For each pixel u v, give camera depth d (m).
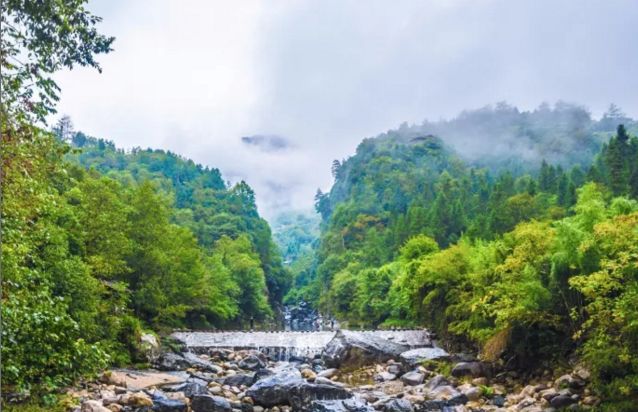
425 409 21.64
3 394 15.25
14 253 11.19
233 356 37.78
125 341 30.11
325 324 87.19
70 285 21.36
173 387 23.66
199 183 179.25
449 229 88.38
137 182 145.38
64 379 13.02
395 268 65.44
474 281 31.67
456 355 31.80
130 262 39.06
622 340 18.47
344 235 131.00
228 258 86.38
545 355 25.19
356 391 25.44
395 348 34.91
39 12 10.89
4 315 10.14
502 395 23.80
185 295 48.25
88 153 175.38
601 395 18.91
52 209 13.12
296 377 24.08
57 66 11.60
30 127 11.12
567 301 23.81
